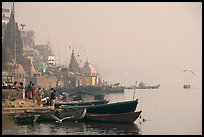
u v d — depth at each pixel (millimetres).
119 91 196750
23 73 142000
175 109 84125
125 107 47719
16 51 159125
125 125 45812
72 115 46969
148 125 48219
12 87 60281
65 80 173625
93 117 46906
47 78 158625
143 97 159000
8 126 42844
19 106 55812
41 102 59438
